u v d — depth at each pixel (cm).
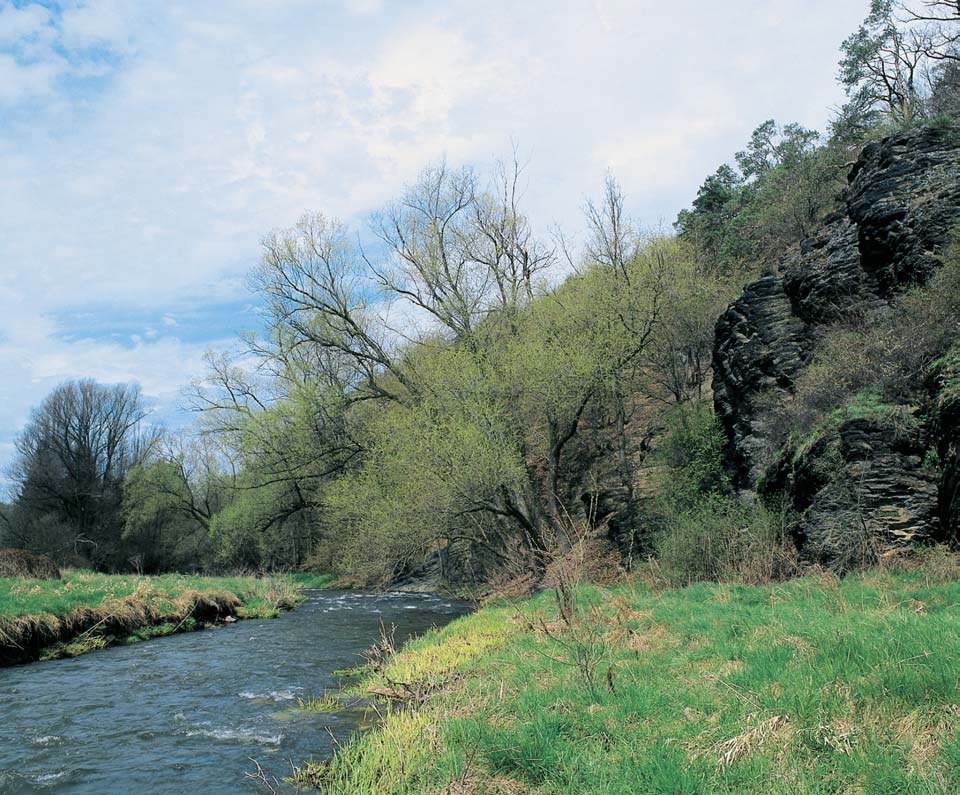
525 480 2338
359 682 1095
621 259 2758
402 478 2166
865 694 517
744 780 434
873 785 393
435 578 3272
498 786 496
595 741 543
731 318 2433
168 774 670
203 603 1984
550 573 1059
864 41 4438
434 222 2784
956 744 409
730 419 2327
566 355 2298
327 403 2838
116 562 5356
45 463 5731
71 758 730
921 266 1642
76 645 1438
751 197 5078
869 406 1460
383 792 521
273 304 2809
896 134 1958
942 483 1230
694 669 714
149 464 5397
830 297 1978
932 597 862
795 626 772
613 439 3147
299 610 2373
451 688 813
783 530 1436
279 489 3269
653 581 1528
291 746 750
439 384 2264
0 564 1844
